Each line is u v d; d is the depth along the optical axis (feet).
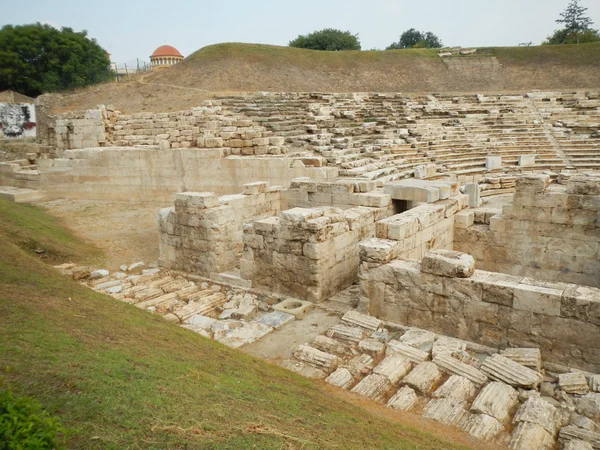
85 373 15.84
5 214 53.11
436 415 22.08
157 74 150.71
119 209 77.56
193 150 77.87
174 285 41.81
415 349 27.73
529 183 42.29
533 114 107.45
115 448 11.87
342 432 16.75
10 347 16.79
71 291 28.96
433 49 183.52
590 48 169.07
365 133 92.73
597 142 91.56
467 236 46.01
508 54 175.63
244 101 109.09
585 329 25.40
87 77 168.25
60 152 102.58
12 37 158.81
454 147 91.25
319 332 32.17
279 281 38.91
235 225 47.60
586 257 40.81
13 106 135.33
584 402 22.71
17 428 9.89
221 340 30.58
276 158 72.18
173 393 16.07
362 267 32.94
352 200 48.62
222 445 13.17
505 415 22.16
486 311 28.35
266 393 19.27
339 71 162.30
